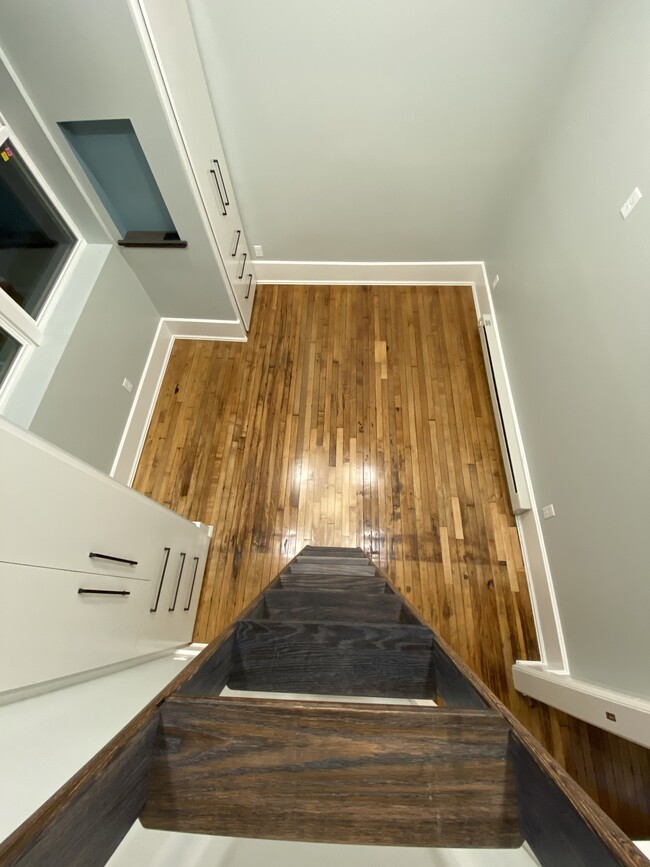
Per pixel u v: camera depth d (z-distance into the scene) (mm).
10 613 1066
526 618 2424
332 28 2332
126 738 470
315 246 3652
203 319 3418
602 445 1889
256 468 2941
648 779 1834
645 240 1646
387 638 928
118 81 1866
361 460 2953
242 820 490
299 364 3422
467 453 2967
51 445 1248
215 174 2705
